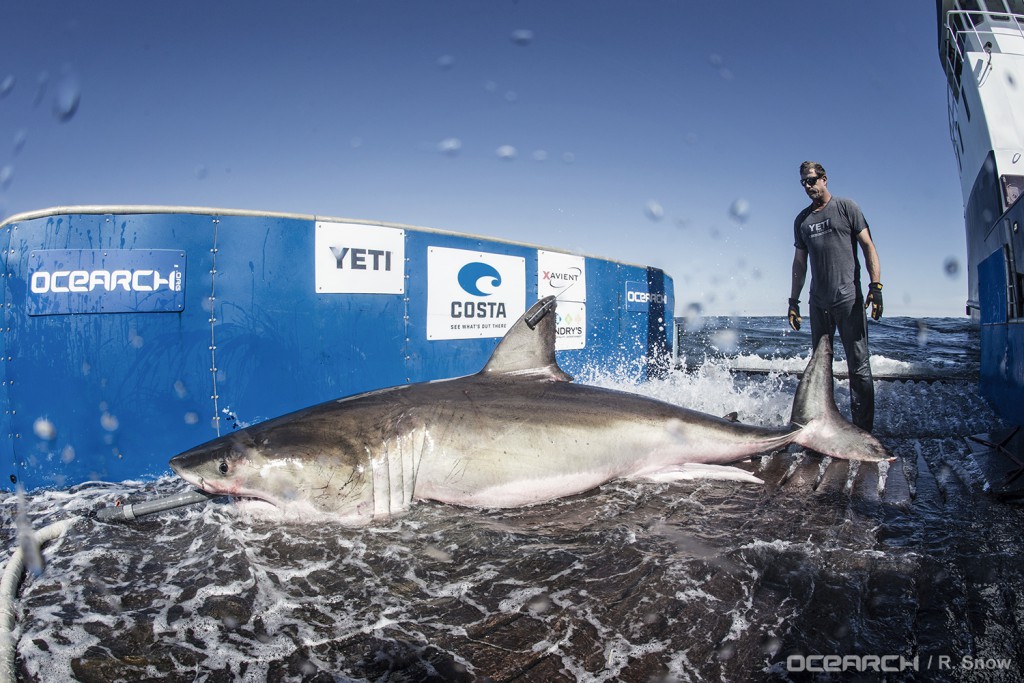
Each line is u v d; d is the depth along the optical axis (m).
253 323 3.84
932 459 4.01
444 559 2.43
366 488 2.83
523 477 3.04
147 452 3.59
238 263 3.80
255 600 2.14
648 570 2.29
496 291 5.09
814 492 3.25
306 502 2.76
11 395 3.49
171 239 3.63
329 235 4.10
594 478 3.24
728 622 1.95
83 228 3.52
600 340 6.35
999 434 4.51
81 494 3.29
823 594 2.11
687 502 3.07
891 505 3.03
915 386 7.04
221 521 2.80
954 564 2.31
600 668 1.74
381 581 2.26
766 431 3.76
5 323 3.52
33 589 2.21
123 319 3.54
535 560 2.40
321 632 1.95
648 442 3.41
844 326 4.90
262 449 2.73
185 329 3.66
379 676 1.72
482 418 3.10
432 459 2.97
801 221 5.11
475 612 2.05
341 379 4.16
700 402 6.18
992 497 3.16
